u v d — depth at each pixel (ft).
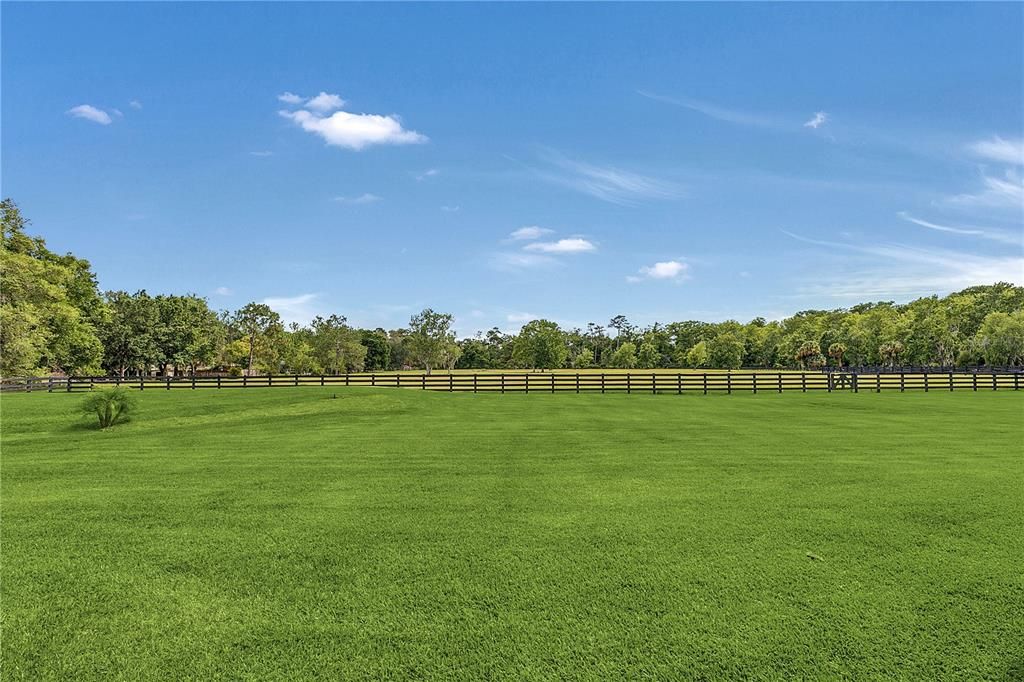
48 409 72.38
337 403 81.71
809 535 21.38
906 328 303.68
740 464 35.37
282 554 20.06
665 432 51.03
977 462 35.58
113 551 20.48
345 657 13.53
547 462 36.47
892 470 33.14
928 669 12.69
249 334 250.37
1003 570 17.94
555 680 12.51
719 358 355.77
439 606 15.97
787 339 371.35
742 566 18.47
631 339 421.59
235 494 28.68
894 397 96.63
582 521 23.44
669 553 19.69
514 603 16.07
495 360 396.57
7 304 120.26
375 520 23.89
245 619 15.42
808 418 63.00
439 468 34.81
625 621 14.97
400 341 410.52
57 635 14.66
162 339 214.07
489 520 23.73
